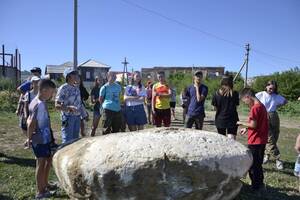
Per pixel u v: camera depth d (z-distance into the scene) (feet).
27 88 29.84
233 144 18.02
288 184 24.89
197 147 16.75
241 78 147.23
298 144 19.30
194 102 29.53
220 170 16.51
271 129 28.96
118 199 16.44
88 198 16.97
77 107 24.90
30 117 20.36
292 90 117.50
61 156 17.98
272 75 126.52
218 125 26.50
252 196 22.13
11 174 24.99
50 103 67.62
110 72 31.12
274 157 29.04
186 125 29.91
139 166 16.02
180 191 16.21
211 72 270.26
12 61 102.83
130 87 33.55
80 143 18.38
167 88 33.42
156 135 17.48
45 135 20.44
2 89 83.41
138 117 33.27
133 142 16.93
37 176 20.74
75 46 62.03
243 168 17.28
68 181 17.34
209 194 16.56
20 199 20.92
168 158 16.07
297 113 91.45
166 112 33.35
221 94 26.45
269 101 29.01
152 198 16.29
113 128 31.48
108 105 30.91
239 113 89.20
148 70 275.80
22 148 33.22
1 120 53.21
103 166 16.33
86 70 172.24
